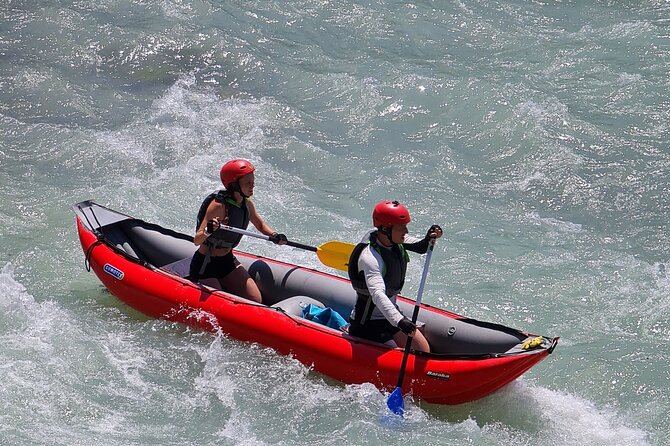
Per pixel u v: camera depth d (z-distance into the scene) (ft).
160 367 41.47
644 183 61.00
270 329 40.93
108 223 48.42
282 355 40.73
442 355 37.78
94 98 72.28
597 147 64.69
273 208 58.08
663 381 42.04
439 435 37.37
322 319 42.09
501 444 37.09
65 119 69.00
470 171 62.95
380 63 76.48
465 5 86.74
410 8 85.87
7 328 43.98
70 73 75.82
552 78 73.51
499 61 76.43
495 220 57.67
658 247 54.75
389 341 39.09
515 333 38.93
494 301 48.91
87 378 40.50
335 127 68.59
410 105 70.23
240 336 41.70
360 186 61.21
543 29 81.97
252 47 79.20
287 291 45.01
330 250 43.60
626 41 78.59
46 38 81.00
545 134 65.62
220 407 38.86
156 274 44.39
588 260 53.16
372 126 68.39
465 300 48.91
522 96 70.08
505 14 85.05
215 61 77.51
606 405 40.52
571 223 57.57
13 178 60.44
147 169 62.13
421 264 52.42
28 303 46.39
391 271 38.06
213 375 40.75
